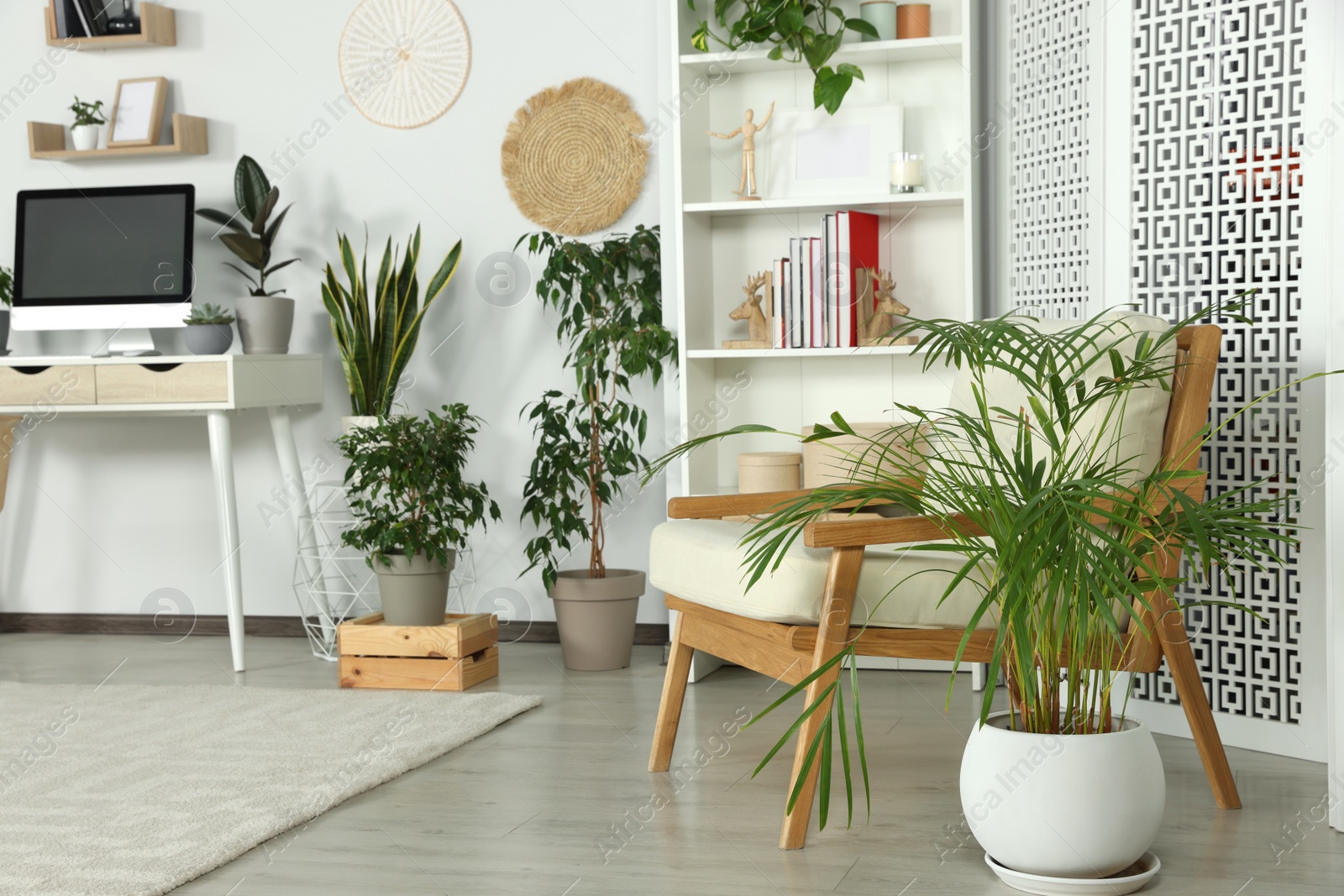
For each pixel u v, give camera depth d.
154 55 3.57
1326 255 2.09
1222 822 1.80
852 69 2.79
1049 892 1.54
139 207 3.33
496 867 1.67
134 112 3.52
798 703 2.60
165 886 1.59
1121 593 1.39
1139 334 1.84
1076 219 2.54
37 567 3.69
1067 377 1.89
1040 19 2.63
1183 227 2.33
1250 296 2.22
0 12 3.64
